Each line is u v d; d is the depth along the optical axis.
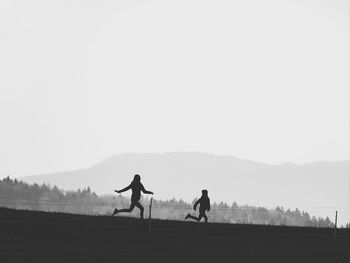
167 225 39.25
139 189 38.38
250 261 27.33
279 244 34.12
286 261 27.83
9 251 26.23
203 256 28.12
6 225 34.28
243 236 37.25
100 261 25.27
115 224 37.81
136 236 33.78
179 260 26.64
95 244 30.09
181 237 34.62
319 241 36.50
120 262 25.34
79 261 24.98
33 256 25.42
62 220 38.53
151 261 25.97
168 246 30.88
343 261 28.72
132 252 28.17
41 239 30.61
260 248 31.92
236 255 28.95
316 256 29.88
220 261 26.91
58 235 32.31
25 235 31.58
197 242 33.00
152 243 31.64
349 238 38.97
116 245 30.19
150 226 36.25
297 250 31.83
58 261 24.66
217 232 38.06
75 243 30.03
